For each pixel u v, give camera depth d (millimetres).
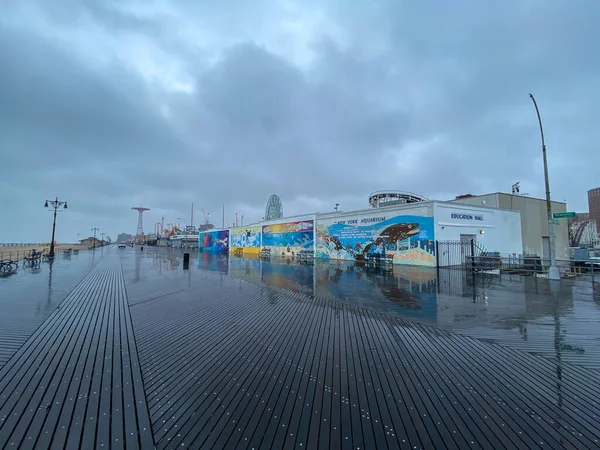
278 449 2684
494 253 20172
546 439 2824
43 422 3104
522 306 8570
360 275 16031
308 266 21438
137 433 2934
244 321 7105
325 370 4363
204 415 3232
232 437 2861
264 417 3191
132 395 3664
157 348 5293
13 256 39156
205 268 20562
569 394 3666
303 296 10297
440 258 19250
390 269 18750
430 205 19500
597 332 6156
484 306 8594
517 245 24141
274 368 4441
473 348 5258
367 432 2928
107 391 3760
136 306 8727
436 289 11516
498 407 3379
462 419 3148
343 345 5430
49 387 3857
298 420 3133
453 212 20281
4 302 9164
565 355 4922
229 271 18562
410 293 10711
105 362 4672
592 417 3184
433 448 2695
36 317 7383
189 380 4062
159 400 3549
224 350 5191
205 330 6387
